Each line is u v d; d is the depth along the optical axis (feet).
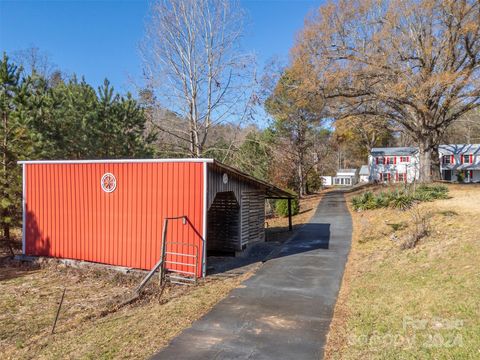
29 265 39.88
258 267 34.50
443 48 78.79
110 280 33.19
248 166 74.54
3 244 51.83
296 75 85.71
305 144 115.55
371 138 168.66
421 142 91.09
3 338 21.47
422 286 22.61
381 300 22.04
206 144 79.10
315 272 31.71
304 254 39.32
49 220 40.63
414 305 20.06
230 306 23.44
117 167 36.63
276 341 18.02
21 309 26.53
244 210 43.27
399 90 75.25
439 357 14.57
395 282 24.71
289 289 26.96
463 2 73.41
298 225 62.69
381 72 78.69
